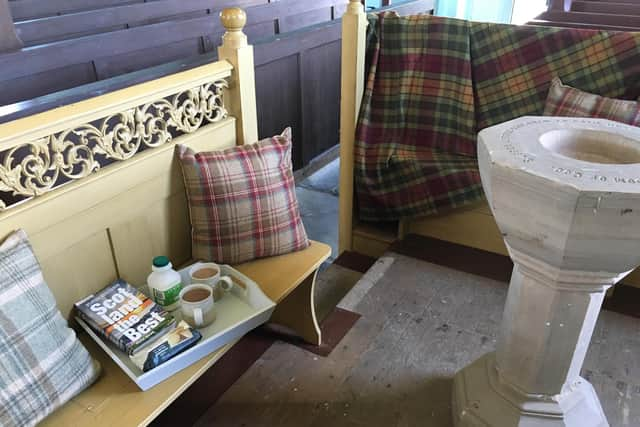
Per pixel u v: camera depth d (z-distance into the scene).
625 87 1.93
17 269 1.07
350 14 2.08
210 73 1.54
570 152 1.17
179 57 3.23
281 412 1.53
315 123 3.79
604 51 1.95
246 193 1.54
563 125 1.17
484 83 2.17
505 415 1.29
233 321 1.36
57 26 2.80
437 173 2.19
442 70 2.20
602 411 1.37
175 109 1.48
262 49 3.01
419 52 2.22
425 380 1.62
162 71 2.17
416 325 1.85
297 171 3.69
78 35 2.92
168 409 1.60
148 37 2.98
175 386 1.21
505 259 2.24
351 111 2.27
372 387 1.60
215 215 1.53
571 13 3.36
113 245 1.40
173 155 1.50
